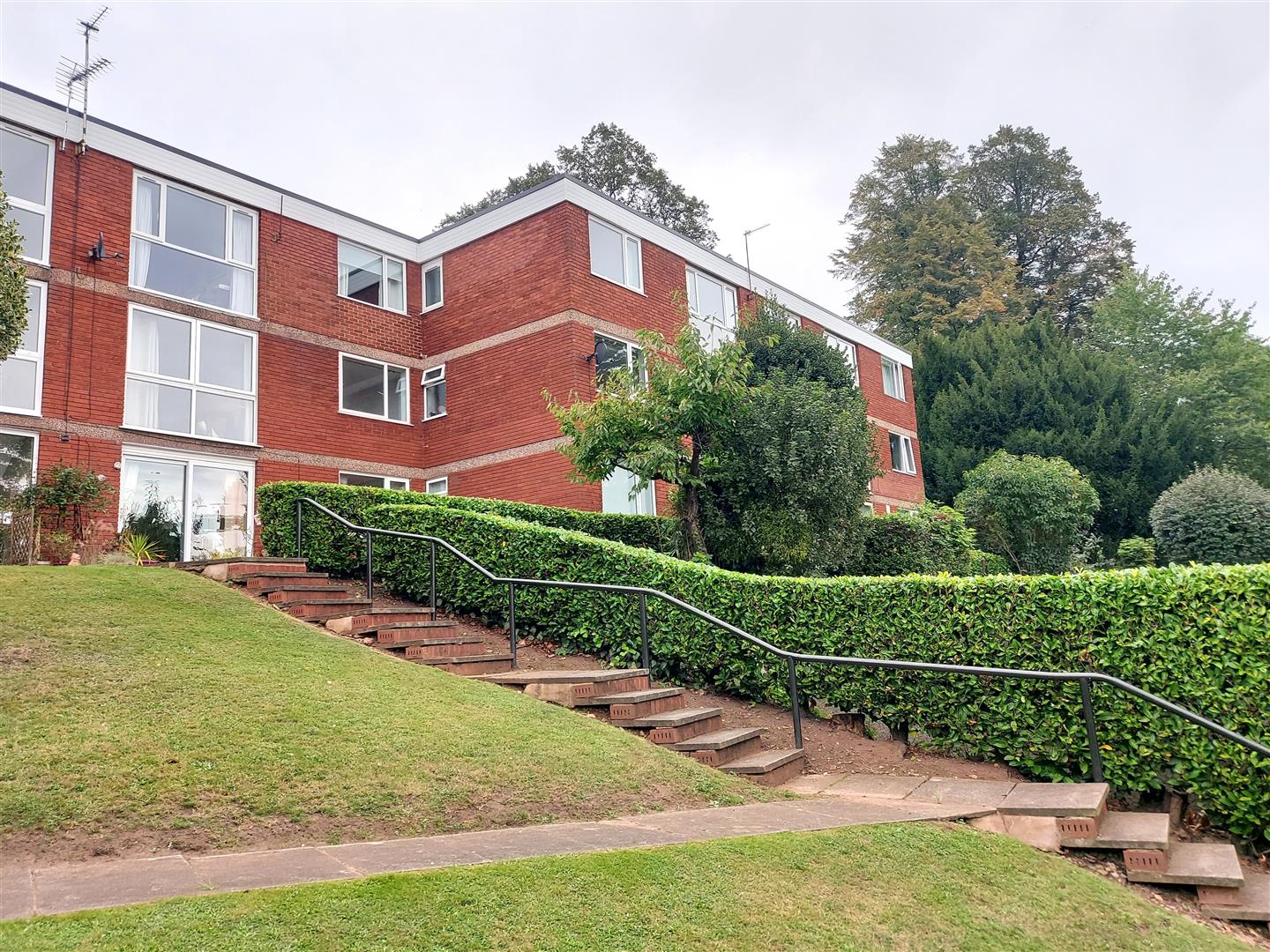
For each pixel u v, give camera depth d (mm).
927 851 5598
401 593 11992
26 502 13727
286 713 6629
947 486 33812
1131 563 26297
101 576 9906
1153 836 6137
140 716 6199
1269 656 6895
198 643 8000
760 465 14000
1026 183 51438
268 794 5387
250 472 17969
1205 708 7082
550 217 19953
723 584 9711
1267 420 38906
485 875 4285
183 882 4043
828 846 5391
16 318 9602
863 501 15773
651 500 20125
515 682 8734
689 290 23172
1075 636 7797
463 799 5777
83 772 5266
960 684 8297
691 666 9750
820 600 9172
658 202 43281
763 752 8055
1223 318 41531
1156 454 33250
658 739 7785
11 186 15508
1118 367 36312
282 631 8930
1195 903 5793
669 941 4012
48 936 3293
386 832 5234
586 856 4711
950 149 50062
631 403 13250
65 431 15227
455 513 11648
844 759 8289
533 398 19594
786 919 4406
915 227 47000
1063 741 7691
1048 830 6312
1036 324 38469
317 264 20078
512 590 9836
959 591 8477
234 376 18125
